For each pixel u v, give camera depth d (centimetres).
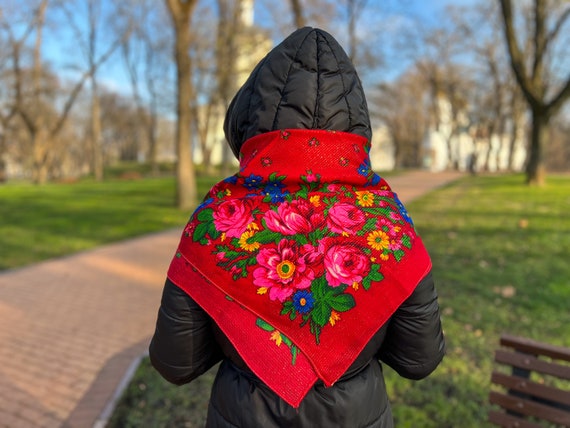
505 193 1373
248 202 113
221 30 2245
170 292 114
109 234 976
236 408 115
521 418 231
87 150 5709
